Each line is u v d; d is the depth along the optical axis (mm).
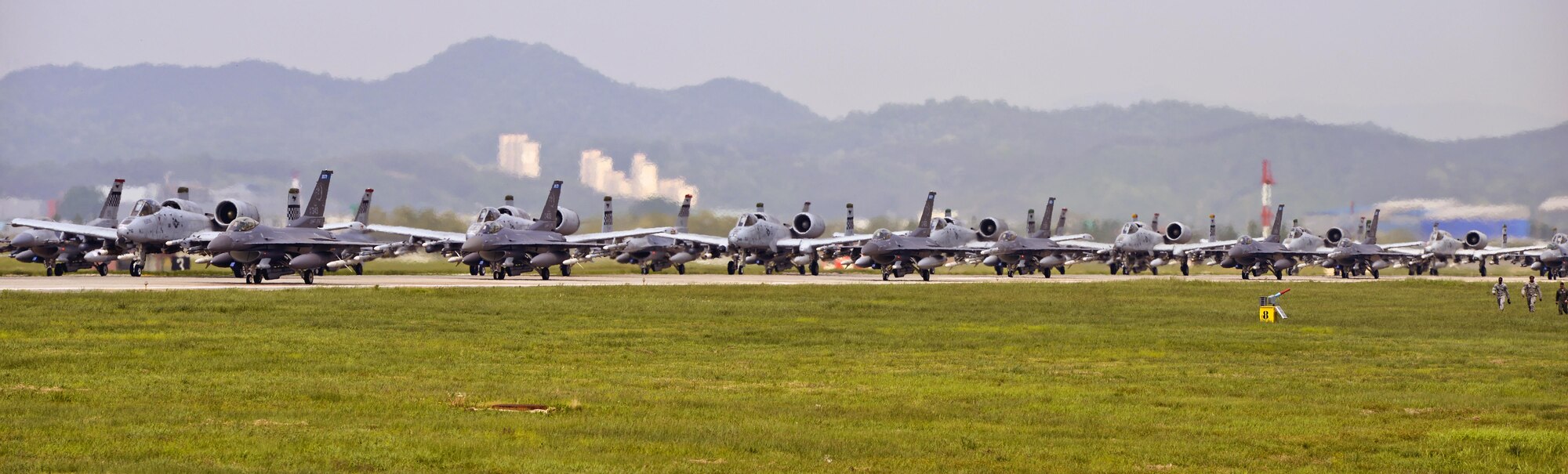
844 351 112812
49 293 177250
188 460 55125
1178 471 57469
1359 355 114062
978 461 58594
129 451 56781
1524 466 59406
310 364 94875
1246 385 89438
